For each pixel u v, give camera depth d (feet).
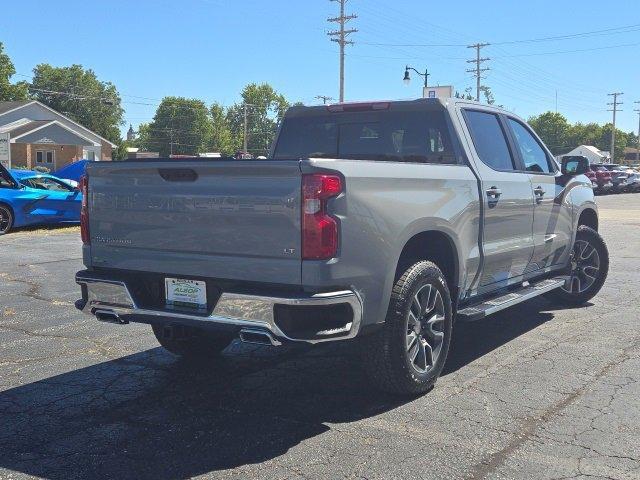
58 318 23.22
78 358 18.53
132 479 11.41
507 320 22.66
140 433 13.37
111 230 14.80
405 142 18.45
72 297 26.84
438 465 11.75
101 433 13.38
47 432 13.44
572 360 17.84
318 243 12.30
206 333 16.99
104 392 15.80
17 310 24.45
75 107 314.35
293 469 11.69
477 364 17.61
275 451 12.44
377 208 13.38
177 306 13.96
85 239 15.37
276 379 16.70
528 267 20.48
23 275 32.19
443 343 15.65
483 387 15.75
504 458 12.00
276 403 14.99
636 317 22.90
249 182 12.81
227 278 13.16
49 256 39.04
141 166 14.01
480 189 17.03
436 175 15.34
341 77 132.77
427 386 15.23
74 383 16.44
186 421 13.98
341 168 12.67
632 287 28.55
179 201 13.64
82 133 175.83
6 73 243.60
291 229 12.44
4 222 51.96
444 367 17.40
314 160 12.32
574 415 13.96
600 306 24.76
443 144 17.78
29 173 57.11
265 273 12.73
